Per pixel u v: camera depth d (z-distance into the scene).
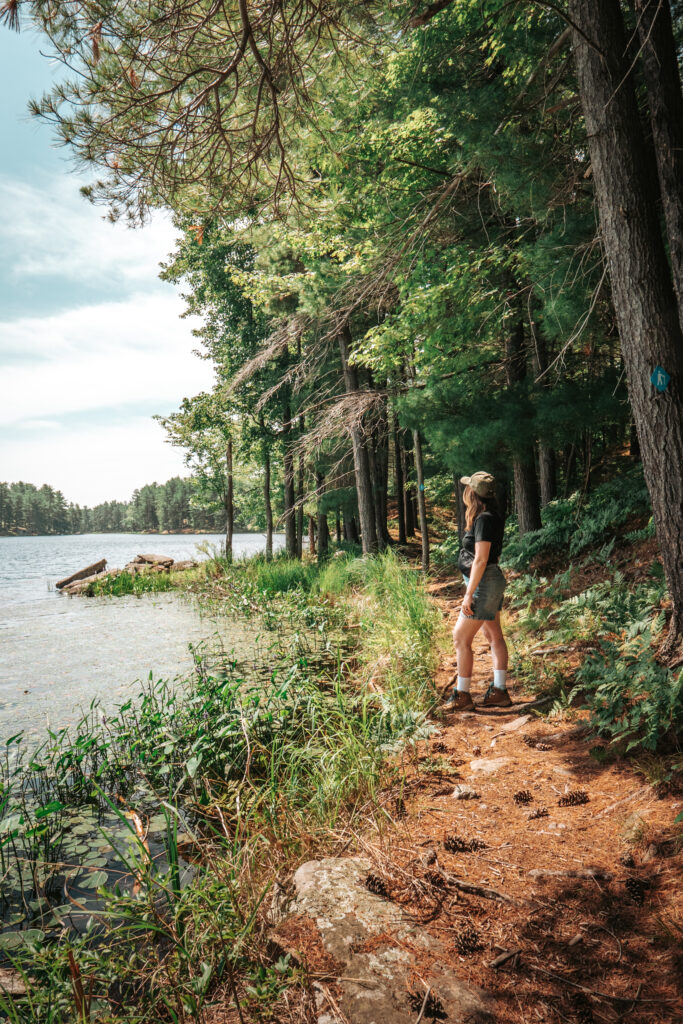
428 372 10.88
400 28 4.52
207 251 21.03
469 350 10.24
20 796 4.62
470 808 3.33
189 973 2.26
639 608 5.77
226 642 10.30
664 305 4.55
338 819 3.43
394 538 30.91
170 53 3.72
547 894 2.48
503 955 2.14
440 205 8.77
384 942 2.22
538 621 6.89
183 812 4.14
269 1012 1.98
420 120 8.08
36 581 28.41
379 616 9.35
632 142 4.64
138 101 3.64
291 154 5.01
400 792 3.52
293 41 3.87
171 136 3.96
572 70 6.86
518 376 11.62
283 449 22.61
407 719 4.55
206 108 4.01
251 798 3.54
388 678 5.59
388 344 10.16
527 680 5.27
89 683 7.94
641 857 2.63
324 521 24.72
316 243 10.85
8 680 8.15
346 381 16.92
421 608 8.09
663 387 4.48
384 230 9.91
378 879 2.63
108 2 3.24
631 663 4.45
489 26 7.41
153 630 12.11
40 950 2.62
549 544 10.16
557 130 6.98
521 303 10.26
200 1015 2.05
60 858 3.67
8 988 2.46
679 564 4.43
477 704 5.08
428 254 9.21
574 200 7.05
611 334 8.62
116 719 5.37
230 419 22.30
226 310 22.33
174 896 2.78
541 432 9.52
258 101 3.91
